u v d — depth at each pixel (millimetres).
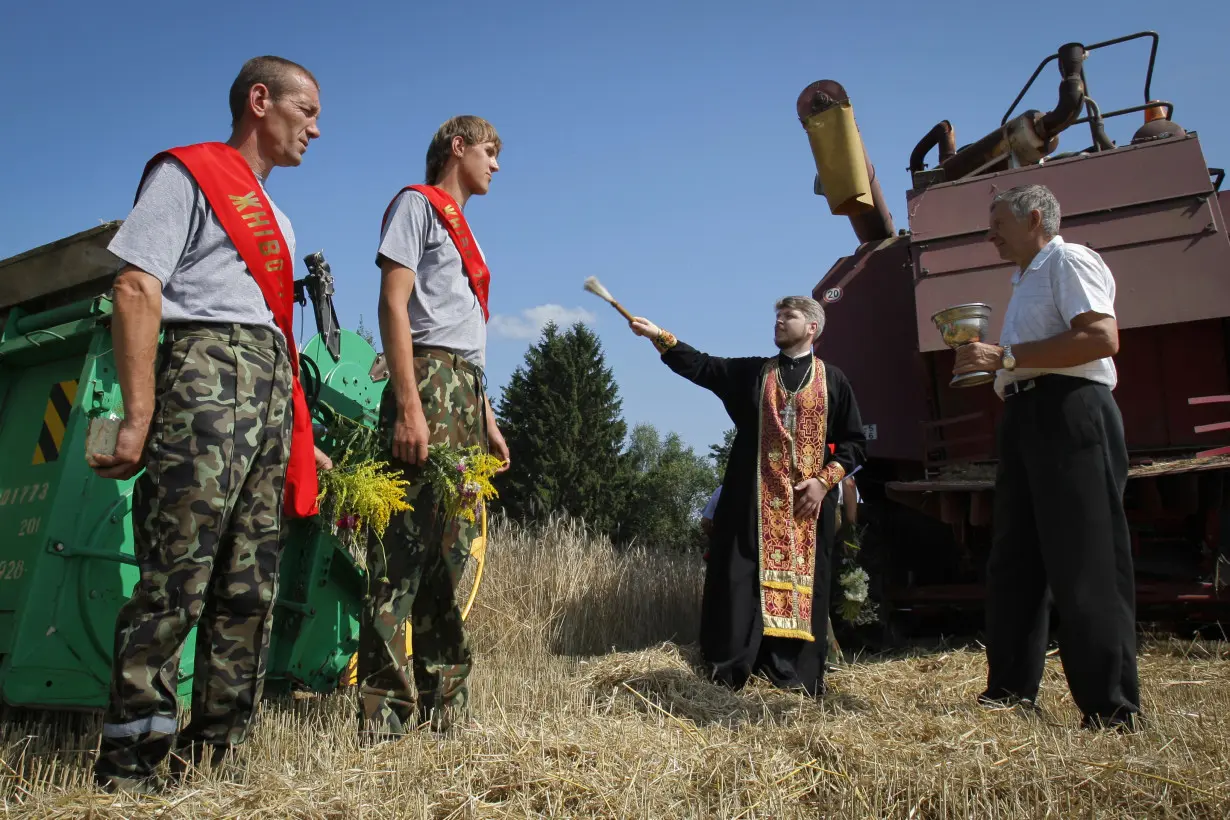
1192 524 5750
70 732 3230
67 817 2391
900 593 6051
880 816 2660
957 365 3662
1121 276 5438
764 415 4922
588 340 47531
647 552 8469
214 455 2723
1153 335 5418
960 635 6594
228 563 2834
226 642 2848
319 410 4027
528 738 2988
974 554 6137
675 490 45281
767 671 4738
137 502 2750
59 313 3551
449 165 3707
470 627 6145
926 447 5883
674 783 2822
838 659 5344
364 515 3365
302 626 3938
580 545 7805
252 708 2908
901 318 6367
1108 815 2578
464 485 3320
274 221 2980
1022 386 3703
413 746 3016
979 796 2684
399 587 3354
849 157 6227
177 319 2805
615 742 3084
